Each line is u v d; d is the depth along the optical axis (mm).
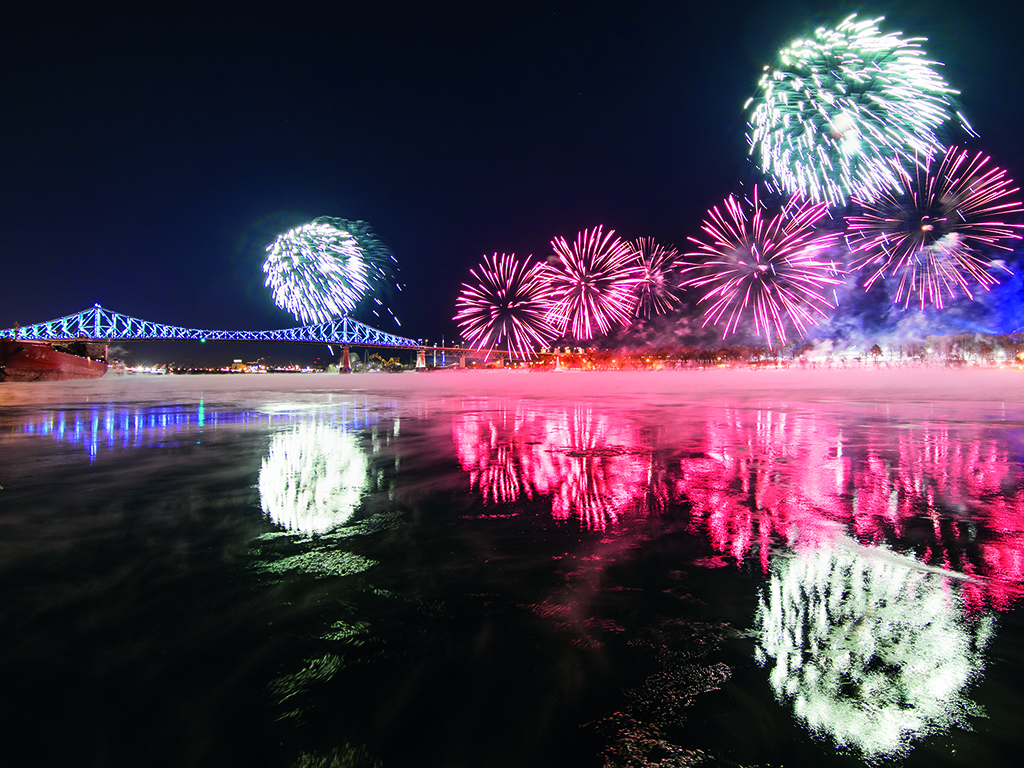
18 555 3355
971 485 5090
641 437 8898
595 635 2289
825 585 2781
